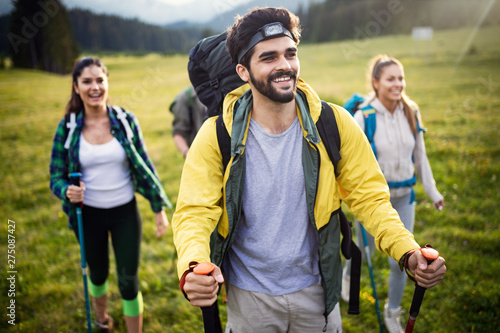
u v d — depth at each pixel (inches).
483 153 271.6
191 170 63.7
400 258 56.4
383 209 62.0
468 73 669.9
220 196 64.0
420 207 195.9
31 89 789.9
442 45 1154.7
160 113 547.8
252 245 67.0
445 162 261.4
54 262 169.3
